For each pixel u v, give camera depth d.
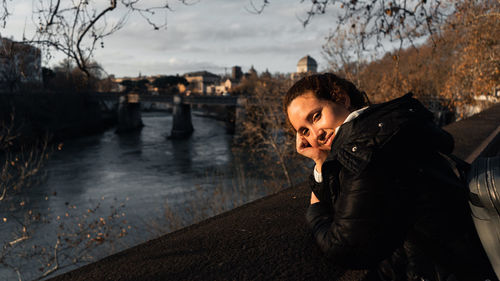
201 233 1.59
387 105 0.86
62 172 31.50
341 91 0.94
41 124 47.34
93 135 59.00
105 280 1.22
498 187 0.74
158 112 117.50
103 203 23.16
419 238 0.84
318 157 1.01
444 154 0.89
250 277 1.17
